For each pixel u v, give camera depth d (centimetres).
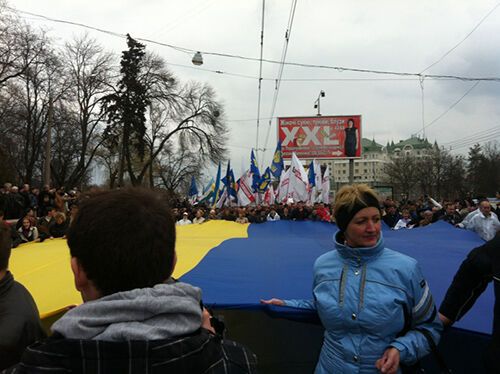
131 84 3106
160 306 103
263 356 315
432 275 355
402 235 628
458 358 263
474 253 196
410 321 195
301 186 1586
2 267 176
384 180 6975
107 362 94
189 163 4969
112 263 106
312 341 317
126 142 3141
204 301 270
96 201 115
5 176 2734
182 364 100
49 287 313
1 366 162
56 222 651
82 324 99
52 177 3591
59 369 95
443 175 5806
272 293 291
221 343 123
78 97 2986
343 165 11406
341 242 222
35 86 2662
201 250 466
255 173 1576
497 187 5434
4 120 2825
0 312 170
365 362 189
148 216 113
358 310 193
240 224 837
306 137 2814
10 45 2355
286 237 654
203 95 3553
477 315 261
